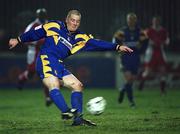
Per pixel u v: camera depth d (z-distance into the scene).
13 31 63.78
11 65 61.78
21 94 55.66
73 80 25.83
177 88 62.50
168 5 63.53
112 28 63.34
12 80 61.84
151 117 31.11
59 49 25.83
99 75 62.38
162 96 52.34
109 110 37.47
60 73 25.64
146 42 58.72
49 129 25.61
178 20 63.62
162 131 24.59
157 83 61.69
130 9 63.47
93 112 25.91
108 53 65.19
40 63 25.64
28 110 39.41
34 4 63.47
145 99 48.94
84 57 62.22
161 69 54.59
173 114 33.34
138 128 25.56
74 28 25.94
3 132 24.98
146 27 63.03
